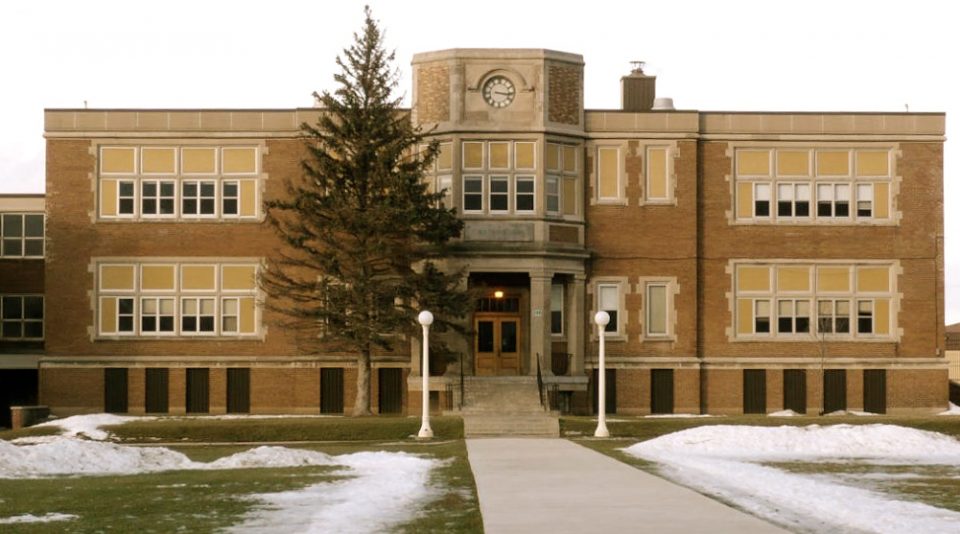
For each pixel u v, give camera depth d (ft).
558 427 147.02
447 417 152.76
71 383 180.86
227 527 65.26
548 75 177.47
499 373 179.93
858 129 185.26
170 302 182.29
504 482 82.99
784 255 184.55
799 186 185.47
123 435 140.67
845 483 88.89
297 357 180.75
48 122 182.19
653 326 182.80
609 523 62.39
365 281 162.09
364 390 166.20
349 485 85.92
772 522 65.82
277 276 165.99
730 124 184.65
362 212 160.45
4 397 201.77
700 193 184.44
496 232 173.88
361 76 165.68
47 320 181.57
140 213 182.50
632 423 141.79
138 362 181.06
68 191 182.19
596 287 181.98
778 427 127.13
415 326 163.43
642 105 194.18
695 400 181.37
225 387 181.16
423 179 174.60
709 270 184.34
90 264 181.98
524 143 176.04
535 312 173.27
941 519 67.72
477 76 176.24
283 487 84.89
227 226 182.39
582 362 178.60
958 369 260.62
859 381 183.83
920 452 118.42
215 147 182.80
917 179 185.68
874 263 184.96
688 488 80.23
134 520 67.97
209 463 107.34
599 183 182.80
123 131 182.29
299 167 182.09
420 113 177.68
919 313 185.06
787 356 183.73
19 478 93.56
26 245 201.05
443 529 63.00
